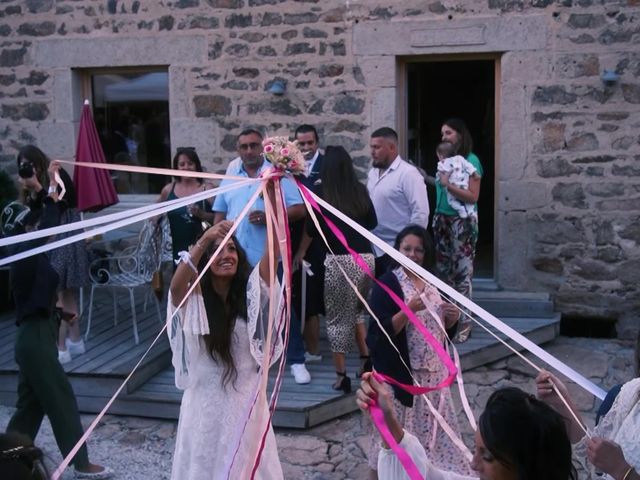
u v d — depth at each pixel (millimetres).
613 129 6691
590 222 6805
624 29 6590
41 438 5188
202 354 3453
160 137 7734
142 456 4891
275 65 7180
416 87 7508
